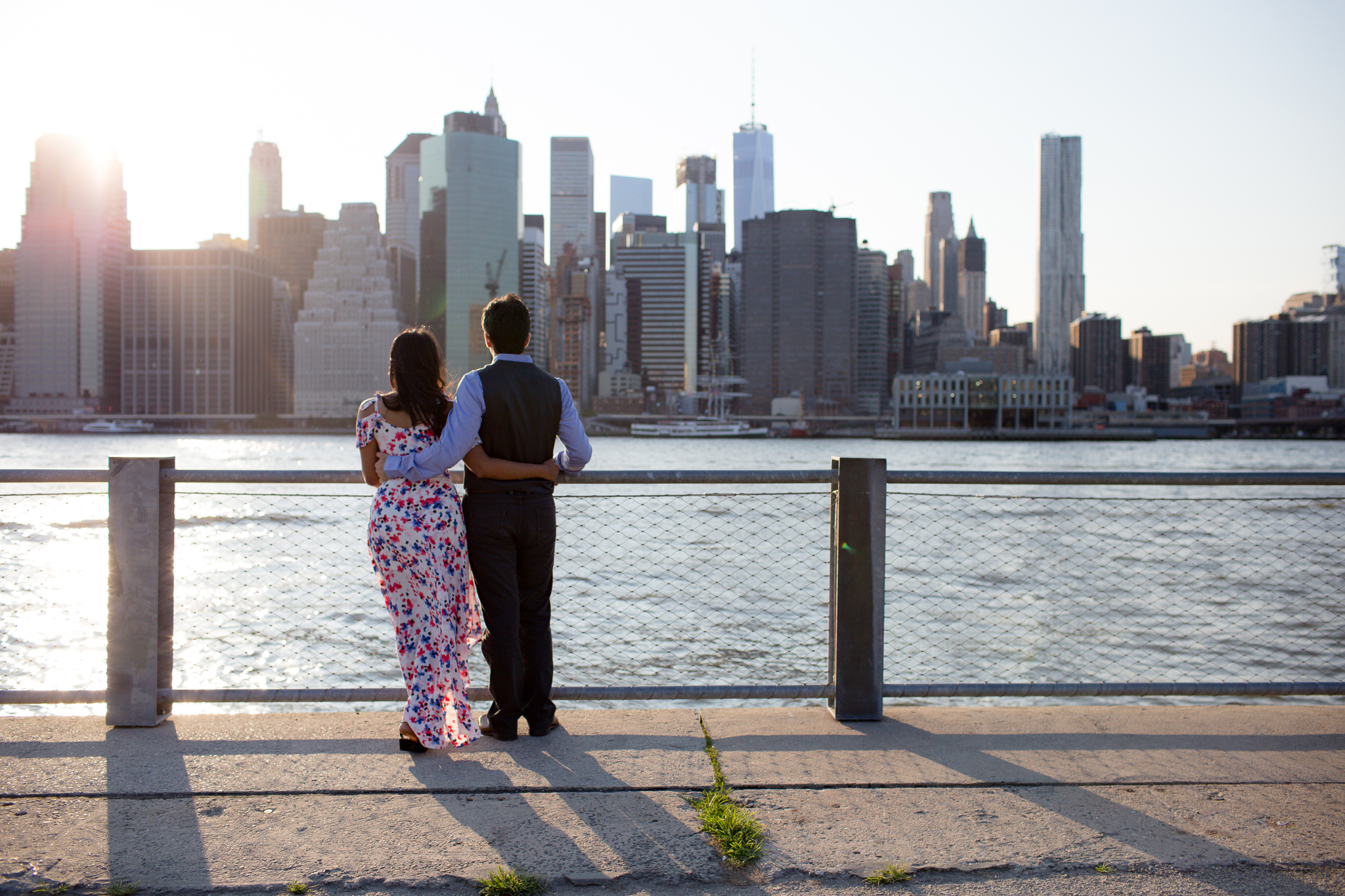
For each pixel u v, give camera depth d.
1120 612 16.17
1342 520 31.28
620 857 3.17
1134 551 24.31
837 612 4.64
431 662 4.12
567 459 4.39
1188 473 4.66
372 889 2.96
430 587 4.14
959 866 3.12
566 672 11.88
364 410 4.18
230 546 22.44
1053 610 16.41
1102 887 3.01
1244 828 3.44
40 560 19.78
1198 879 3.07
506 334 4.32
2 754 4.06
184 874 3.03
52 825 3.38
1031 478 4.63
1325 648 13.69
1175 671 12.37
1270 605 16.86
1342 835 3.38
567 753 4.15
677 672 11.96
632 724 4.55
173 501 4.55
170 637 4.56
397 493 4.14
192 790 3.69
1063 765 4.03
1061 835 3.36
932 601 17.27
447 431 4.05
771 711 4.76
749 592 17.00
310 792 3.69
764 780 3.83
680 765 3.99
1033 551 24.39
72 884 2.96
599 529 26.22
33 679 11.40
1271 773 3.95
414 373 4.16
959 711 4.77
